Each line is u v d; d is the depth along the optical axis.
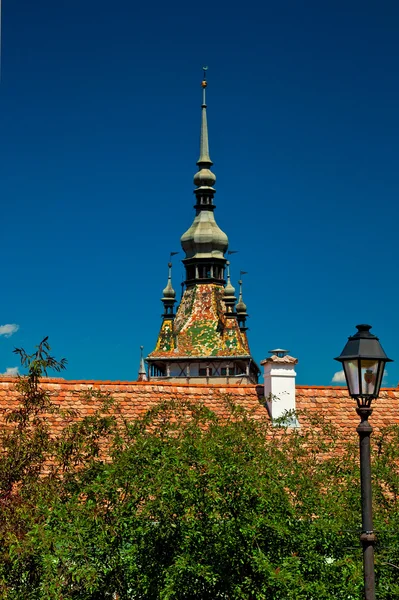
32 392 19.47
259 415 28.00
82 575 16.39
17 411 19.70
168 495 16.92
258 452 18.36
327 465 20.39
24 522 17.03
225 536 16.84
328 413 28.52
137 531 16.92
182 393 28.50
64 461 18.98
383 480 20.39
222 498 16.91
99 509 17.62
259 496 17.00
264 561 16.30
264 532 17.22
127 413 27.03
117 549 17.33
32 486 17.91
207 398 28.41
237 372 110.69
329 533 17.53
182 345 111.25
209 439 18.19
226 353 110.31
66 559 16.69
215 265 117.69
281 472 18.50
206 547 17.02
